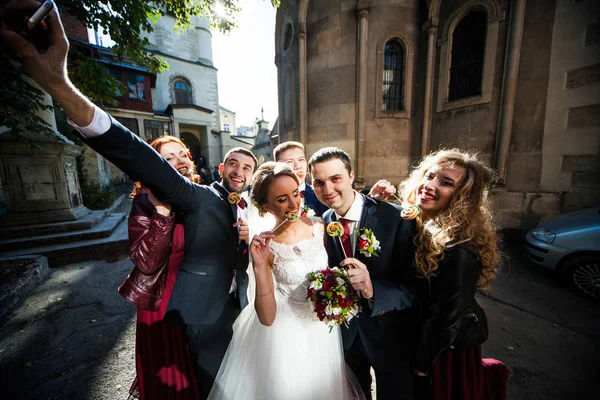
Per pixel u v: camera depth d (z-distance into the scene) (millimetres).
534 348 2172
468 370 1203
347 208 1324
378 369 1295
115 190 12266
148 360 1381
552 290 3152
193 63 21469
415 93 6262
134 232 1230
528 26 4586
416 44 6121
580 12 4133
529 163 4797
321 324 1255
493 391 1324
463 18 5449
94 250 4539
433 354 1076
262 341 1237
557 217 3531
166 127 18172
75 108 742
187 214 1245
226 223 1351
